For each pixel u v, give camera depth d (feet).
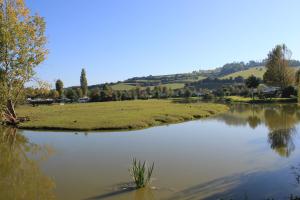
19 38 126.31
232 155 70.79
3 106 121.90
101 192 47.21
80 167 62.80
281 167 59.41
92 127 115.14
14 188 49.90
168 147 81.51
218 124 131.75
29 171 60.54
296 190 46.01
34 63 131.85
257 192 45.60
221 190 46.85
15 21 126.31
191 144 85.56
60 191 48.19
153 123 130.21
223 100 352.08
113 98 403.34
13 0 126.41
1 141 94.79
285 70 319.47
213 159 67.15
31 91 136.98
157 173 56.65
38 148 83.66
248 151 74.95
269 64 329.11
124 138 96.27
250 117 158.81
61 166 63.98
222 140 91.50
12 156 74.54
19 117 143.13
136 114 154.10
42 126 119.65
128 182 51.83
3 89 119.85
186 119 151.12
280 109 206.90
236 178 52.75
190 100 374.43
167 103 283.79
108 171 59.11
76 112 180.24
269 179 51.78
